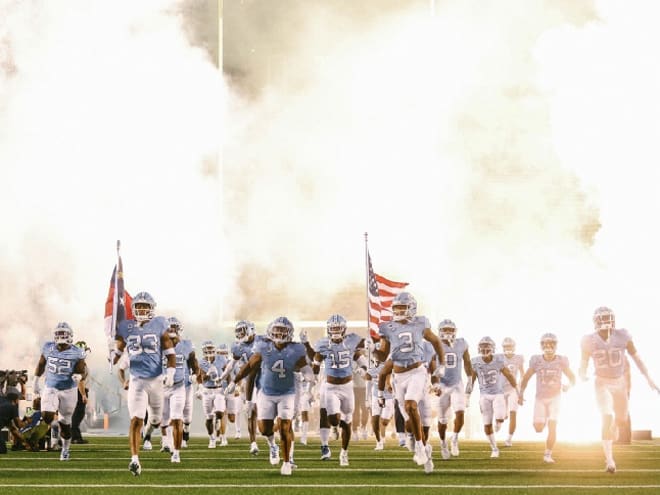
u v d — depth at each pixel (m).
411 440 19.62
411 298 14.94
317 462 17.31
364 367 18.27
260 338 15.01
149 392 14.53
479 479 13.62
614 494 11.73
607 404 14.74
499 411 19.28
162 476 14.23
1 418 19.94
